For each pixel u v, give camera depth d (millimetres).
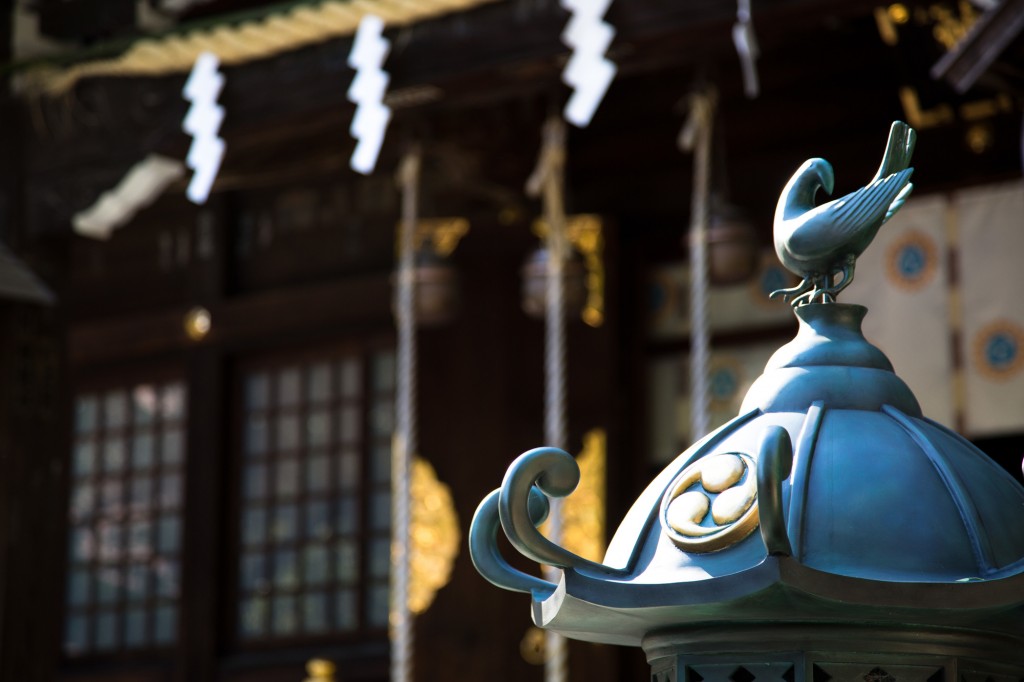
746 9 9422
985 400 13180
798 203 2275
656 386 15250
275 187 17797
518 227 15656
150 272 18484
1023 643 2160
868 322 13742
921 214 13602
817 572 1909
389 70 10922
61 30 12961
